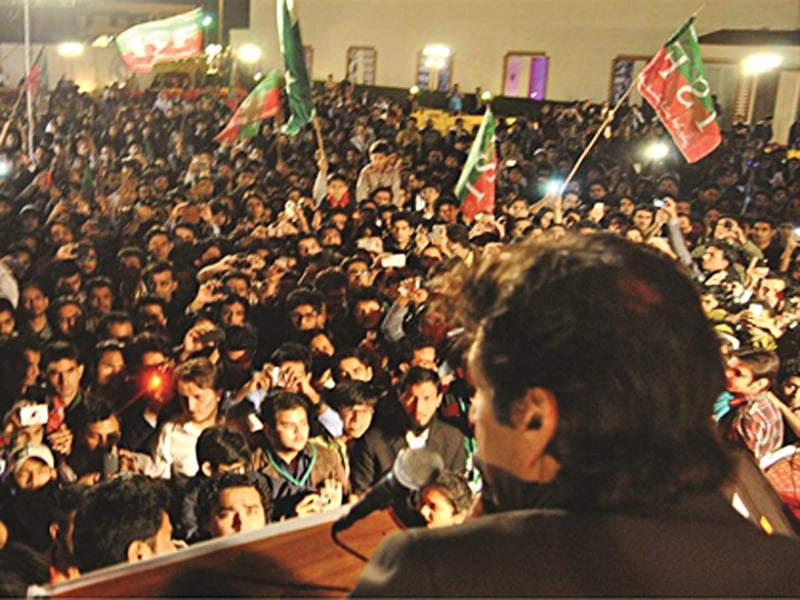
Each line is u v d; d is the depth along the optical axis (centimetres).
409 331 622
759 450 396
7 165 1266
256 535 126
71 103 2127
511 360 101
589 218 1106
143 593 116
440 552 97
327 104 2506
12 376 530
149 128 1906
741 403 409
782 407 454
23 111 1750
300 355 496
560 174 1636
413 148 2002
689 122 926
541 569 95
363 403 456
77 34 2644
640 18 2748
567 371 99
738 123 2073
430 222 1071
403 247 930
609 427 98
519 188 1555
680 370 99
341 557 126
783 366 512
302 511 400
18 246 788
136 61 1276
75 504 334
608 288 101
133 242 883
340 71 3275
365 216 990
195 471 449
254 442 429
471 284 110
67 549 330
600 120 2247
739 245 1005
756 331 605
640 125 2227
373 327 668
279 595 120
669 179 1423
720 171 1600
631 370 98
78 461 444
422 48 3100
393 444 450
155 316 643
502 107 2791
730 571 98
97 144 1770
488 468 107
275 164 1602
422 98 2867
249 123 1244
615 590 95
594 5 2805
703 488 102
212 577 119
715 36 2520
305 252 847
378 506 132
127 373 496
